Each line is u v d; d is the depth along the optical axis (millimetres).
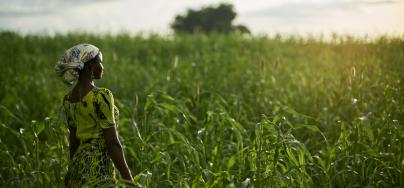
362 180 6684
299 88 10859
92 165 5297
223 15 58844
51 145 7641
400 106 7895
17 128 9750
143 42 22031
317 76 11250
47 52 21359
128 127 8555
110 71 14242
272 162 6434
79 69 5281
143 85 12734
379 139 7273
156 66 17219
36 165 6875
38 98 11812
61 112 7078
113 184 5250
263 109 9617
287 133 6508
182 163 6891
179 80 11156
